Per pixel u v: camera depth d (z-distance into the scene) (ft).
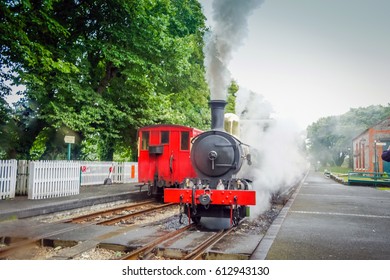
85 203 40.91
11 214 30.78
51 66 47.55
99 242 22.79
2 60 45.91
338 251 21.48
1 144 53.52
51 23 44.98
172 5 69.72
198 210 31.27
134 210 41.88
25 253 22.29
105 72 60.75
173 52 60.75
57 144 60.70
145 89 59.98
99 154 78.38
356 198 54.34
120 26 55.88
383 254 21.03
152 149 49.16
